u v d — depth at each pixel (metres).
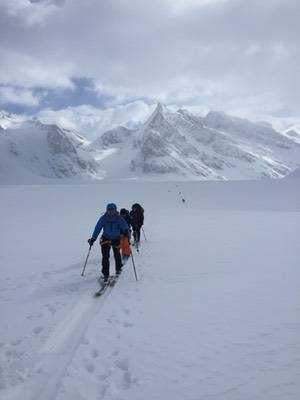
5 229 22.41
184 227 21.52
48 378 5.02
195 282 9.43
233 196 50.44
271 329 6.22
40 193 57.22
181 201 45.72
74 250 15.19
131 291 8.93
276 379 4.70
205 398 4.39
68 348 5.90
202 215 28.84
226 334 6.11
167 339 6.03
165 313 7.24
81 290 9.20
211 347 5.68
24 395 4.64
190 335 6.15
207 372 4.96
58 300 8.47
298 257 11.73
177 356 5.45
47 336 6.39
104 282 9.66
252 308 7.27
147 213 32.09
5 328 6.89
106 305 7.86
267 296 7.97
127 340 6.06
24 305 8.21
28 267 12.16
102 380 4.93
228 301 7.78
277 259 11.59
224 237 16.91
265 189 58.81
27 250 15.38
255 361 5.18
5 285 10.03
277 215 26.75
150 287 9.21
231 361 5.21
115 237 10.23
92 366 5.28
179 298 8.16
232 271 10.34
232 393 4.46
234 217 26.22
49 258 13.62
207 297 8.12
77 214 31.78
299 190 55.66
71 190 62.72
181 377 4.88
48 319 7.23
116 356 5.54
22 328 6.85
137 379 4.88
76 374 5.05
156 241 16.75
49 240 17.97
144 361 5.34
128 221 14.98
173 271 10.79
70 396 4.56
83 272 10.68
